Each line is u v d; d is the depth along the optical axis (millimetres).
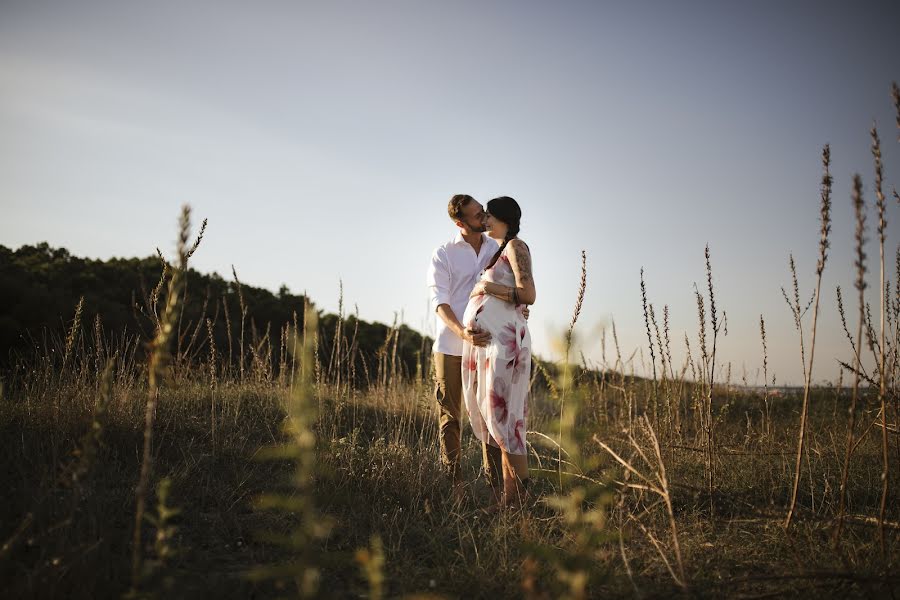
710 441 3852
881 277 2475
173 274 2051
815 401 6992
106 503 3186
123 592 2328
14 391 4773
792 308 3820
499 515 3471
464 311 4473
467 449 5473
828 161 2748
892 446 4176
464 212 4359
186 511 3412
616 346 5355
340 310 6176
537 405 7031
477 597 2551
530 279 3883
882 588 2400
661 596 2404
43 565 2338
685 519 3557
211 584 2521
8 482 3340
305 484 1912
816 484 4105
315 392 5559
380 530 3346
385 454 4414
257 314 13445
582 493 2334
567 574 2025
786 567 2799
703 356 3879
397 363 7812
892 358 3158
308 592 2004
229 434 4773
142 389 5082
